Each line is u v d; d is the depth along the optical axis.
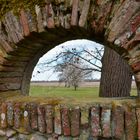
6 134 2.57
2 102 2.61
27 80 2.98
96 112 2.14
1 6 2.60
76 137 2.20
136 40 2.04
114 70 4.53
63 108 2.24
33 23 2.42
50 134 2.31
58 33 2.47
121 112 2.07
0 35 2.61
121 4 2.09
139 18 2.03
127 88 4.56
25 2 2.45
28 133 2.42
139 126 2.02
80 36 2.52
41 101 2.43
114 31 2.12
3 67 2.66
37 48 2.72
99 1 2.16
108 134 2.10
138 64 2.05
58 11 2.31
